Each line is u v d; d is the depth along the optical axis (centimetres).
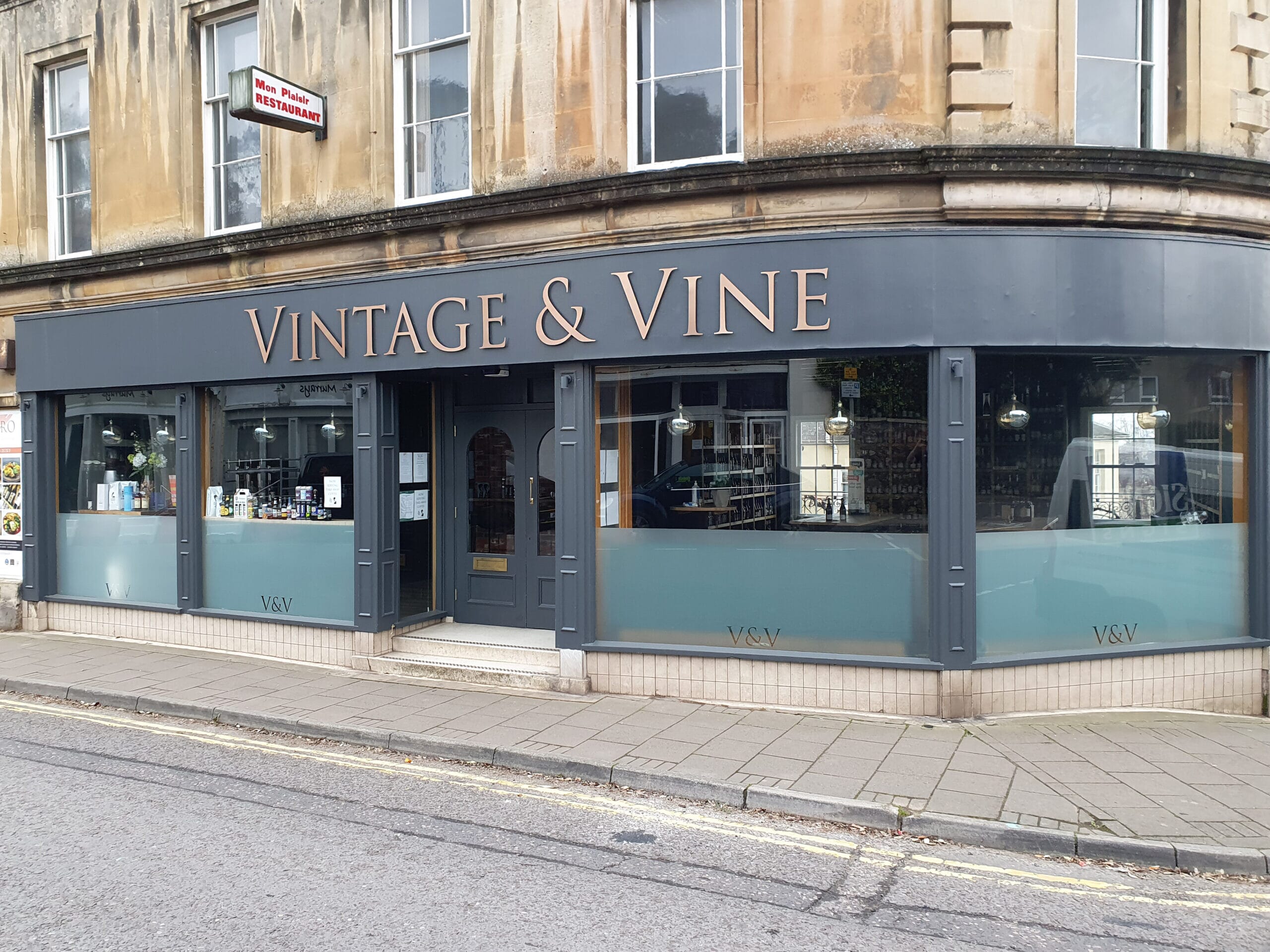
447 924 398
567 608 785
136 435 1044
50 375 1059
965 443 686
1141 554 737
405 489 922
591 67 796
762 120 739
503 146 831
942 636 689
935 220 706
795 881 448
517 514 930
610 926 398
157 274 1020
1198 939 395
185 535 984
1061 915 416
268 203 952
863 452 723
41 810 539
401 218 855
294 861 465
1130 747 629
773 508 746
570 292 767
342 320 868
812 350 703
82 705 796
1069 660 713
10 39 1129
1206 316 709
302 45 930
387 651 886
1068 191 696
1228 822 502
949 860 476
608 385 786
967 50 695
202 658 934
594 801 559
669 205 760
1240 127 761
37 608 1088
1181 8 749
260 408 955
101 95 1061
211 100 1023
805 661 721
